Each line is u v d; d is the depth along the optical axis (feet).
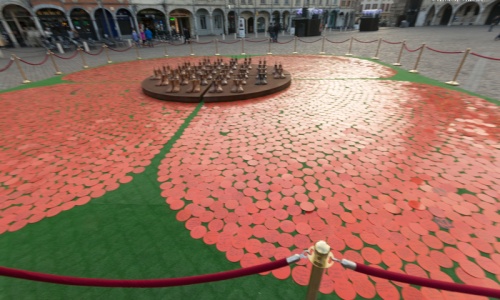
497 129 16.16
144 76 35.63
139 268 7.84
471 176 11.80
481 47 49.55
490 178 11.63
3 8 66.28
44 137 17.02
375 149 14.33
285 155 14.03
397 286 7.23
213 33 107.76
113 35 84.69
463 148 14.14
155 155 14.49
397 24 137.18
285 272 7.64
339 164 13.04
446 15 132.67
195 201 10.70
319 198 10.69
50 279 4.88
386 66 36.94
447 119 17.90
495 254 8.06
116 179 12.35
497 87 24.85
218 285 7.30
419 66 36.19
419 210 9.89
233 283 7.35
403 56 44.86
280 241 8.69
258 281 7.39
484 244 8.40
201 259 8.09
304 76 32.19
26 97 26.20
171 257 8.18
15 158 14.40
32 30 70.95
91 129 18.20
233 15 113.29
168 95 23.50
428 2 134.21
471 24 123.13
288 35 103.19
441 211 9.82
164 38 85.51
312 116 19.21
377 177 11.94
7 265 8.05
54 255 8.36
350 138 15.65
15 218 9.96
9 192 11.51
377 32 99.71
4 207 10.57
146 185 11.85
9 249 8.62
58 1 71.20
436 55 44.11
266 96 24.43
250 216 9.82
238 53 55.47
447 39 65.72
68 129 18.25
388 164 12.91
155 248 8.53
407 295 6.97
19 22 69.82
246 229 9.23
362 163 13.07
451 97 22.36
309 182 11.72
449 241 8.55
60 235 9.13
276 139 15.89
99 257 8.24
